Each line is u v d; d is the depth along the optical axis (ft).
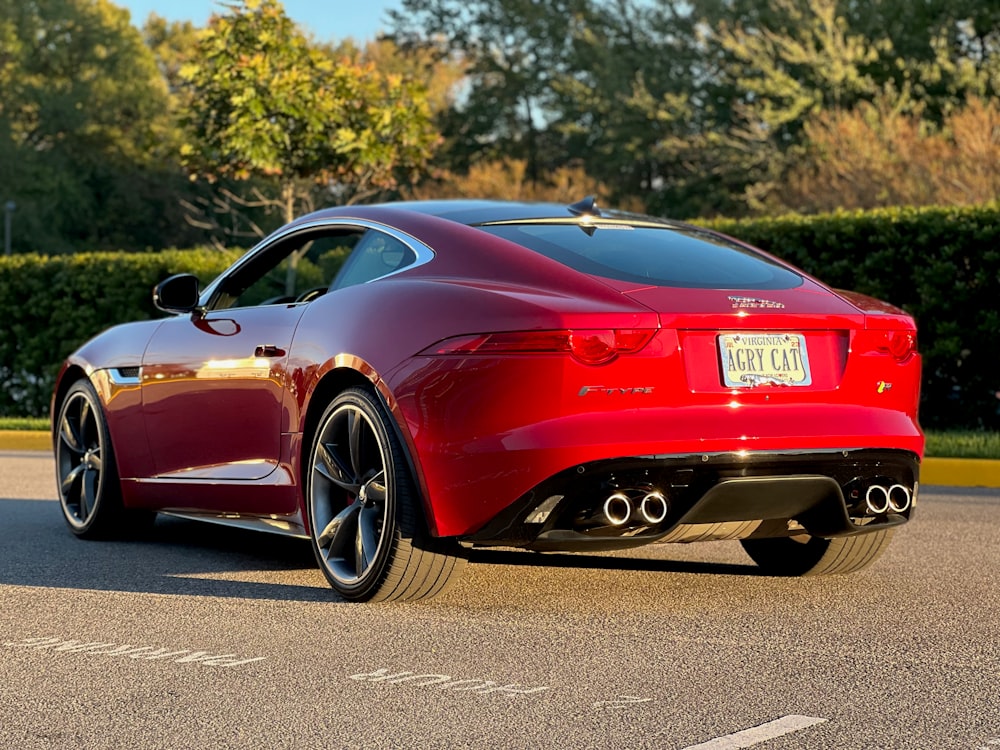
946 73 97.81
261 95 46.26
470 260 14.21
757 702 10.36
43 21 183.01
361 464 14.34
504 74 150.51
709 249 15.38
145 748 9.16
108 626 13.23
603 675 11.24
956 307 37.06
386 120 47.67
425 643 12.46
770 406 13.38
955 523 21.29
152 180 172.04
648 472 12.80
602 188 119.24
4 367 48.52
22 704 10.32
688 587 15.55
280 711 10.09
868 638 12.76
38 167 170.71
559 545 13.28
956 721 9.83
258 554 18.11
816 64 100.68
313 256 48.24
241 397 16.29
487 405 12.89
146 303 46.52
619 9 132.87
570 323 12.73
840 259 38.60
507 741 9.30
